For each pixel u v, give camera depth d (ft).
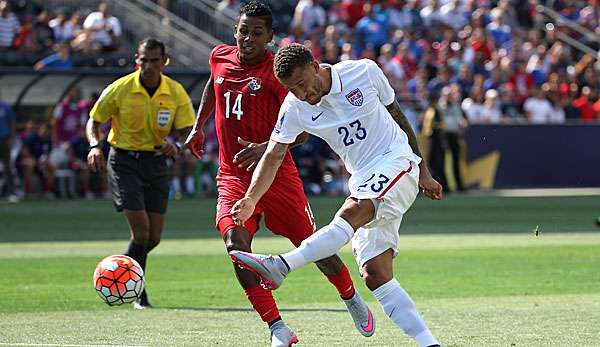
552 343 88.89
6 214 234.99
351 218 74.54
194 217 232.53
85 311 108.88
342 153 79.00
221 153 91.09
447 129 301.63
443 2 378.32
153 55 114.73
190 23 347.56
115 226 211.20
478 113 314.96
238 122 90.02
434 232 203.92
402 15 354.74
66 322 101.09
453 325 98.94
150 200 118.01
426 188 81.51
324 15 350.64
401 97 312.50
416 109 312.50
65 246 176.35
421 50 341.00
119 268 98.58
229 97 90.43
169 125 116.78
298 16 346.33
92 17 307.99
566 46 379.96
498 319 102.63
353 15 351.87
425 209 257.96
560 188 321.32
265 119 89.81
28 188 276.00
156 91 115.85
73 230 203.31
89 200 273.13
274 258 71.00
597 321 101.24
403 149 78.23
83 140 276.41
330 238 72.90
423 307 111.24
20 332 94.73
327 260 86.38
